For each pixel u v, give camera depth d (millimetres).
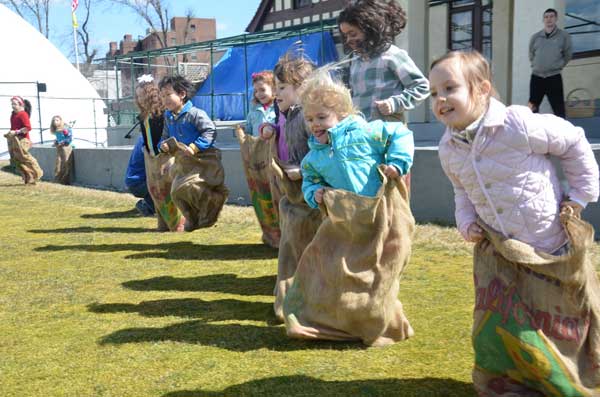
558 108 10094
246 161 6117
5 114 26375
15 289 5012
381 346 3490
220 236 7113
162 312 4289
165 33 52000
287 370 3217
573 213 2533
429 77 2635
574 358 2504
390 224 3428
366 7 4254
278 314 4000
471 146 2582
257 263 5742
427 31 13797
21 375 3281
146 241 6957
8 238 7359
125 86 43812
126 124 24516
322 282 3529
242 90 23500
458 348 3428
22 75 27422
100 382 3160
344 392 2943
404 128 3439
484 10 14492
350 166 3414
